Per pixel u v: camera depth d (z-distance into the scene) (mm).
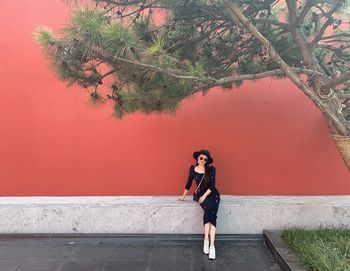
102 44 2885
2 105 5930
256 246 5148
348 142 3799
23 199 5742
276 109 5852
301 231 4945
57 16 5820
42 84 5902
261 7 3877
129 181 5930
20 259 4734
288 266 4004
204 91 4449
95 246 5234
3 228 5457
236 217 5348
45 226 5441
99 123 5914
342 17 4520
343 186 5816
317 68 3990
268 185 5848
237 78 3650
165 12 3842
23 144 5941
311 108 5824
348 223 5234
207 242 4887
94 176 5941
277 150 5852
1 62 5906
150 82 3373
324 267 3670
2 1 5883
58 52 3117
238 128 5875
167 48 3646
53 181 5938
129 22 3545
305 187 5832
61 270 4375
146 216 5391
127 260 4699
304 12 3814
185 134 5891
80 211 5418
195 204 5352
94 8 3352
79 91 5875
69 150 5930
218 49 4145
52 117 5926
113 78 3689
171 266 4500
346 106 4457
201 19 3920
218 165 5871
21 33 5879
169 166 5898
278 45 4309
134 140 5918
